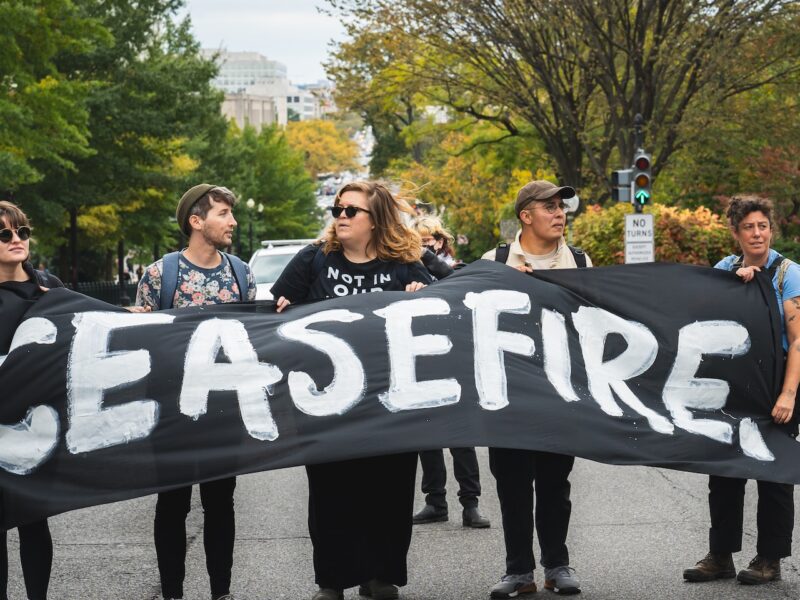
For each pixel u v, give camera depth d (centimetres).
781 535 614
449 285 611
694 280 638
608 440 588
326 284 601
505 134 3616
